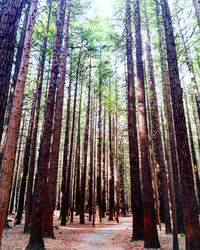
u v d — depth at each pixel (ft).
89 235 51.52
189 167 28.25
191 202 27.14
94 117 105.60
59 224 68.85
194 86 53.93
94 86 84.99
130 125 46.32
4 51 16.49
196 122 97.04
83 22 62.85
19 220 64.34
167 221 51.24
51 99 39.65
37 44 52.54
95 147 110.22
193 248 25.80
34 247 33.91
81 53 73.51
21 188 66.08
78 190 103.81
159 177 70.74
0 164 27.43
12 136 21.27
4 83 16.08
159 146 58.08
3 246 35.76
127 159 153.79
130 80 48.24
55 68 41.37
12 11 17.42
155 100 59.52
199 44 52.90
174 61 31.73
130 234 52.90
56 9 49.21
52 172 47.60
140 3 58.08
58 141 49.52
